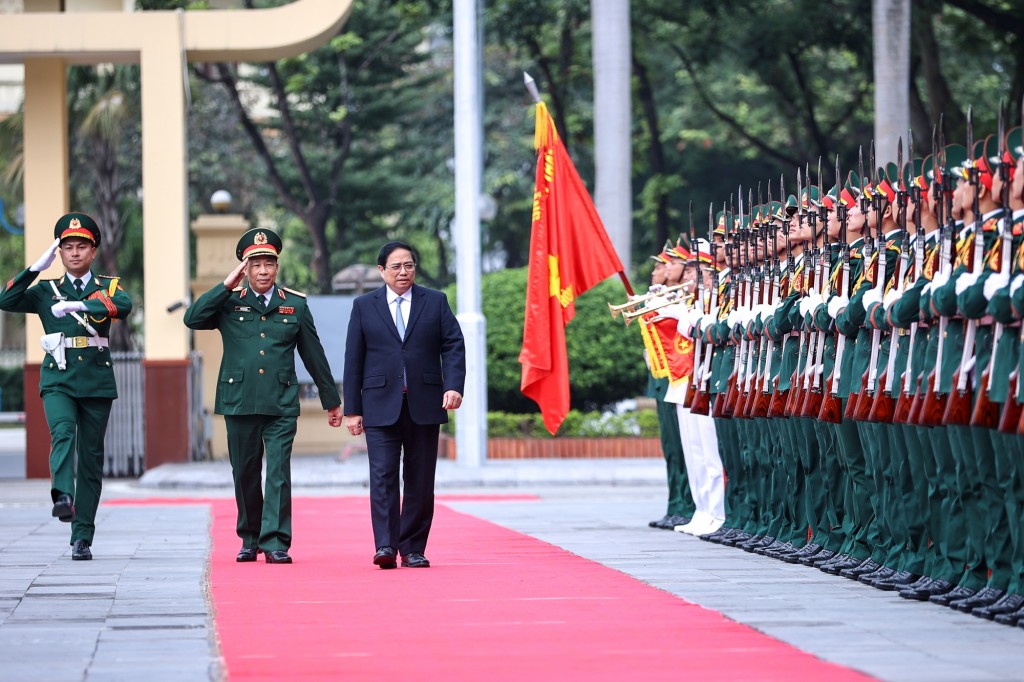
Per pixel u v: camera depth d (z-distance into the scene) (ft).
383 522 42.98
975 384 32.83
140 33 91.30
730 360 48.32
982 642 29.58
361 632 31.12
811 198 45.03
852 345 39.50
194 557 46.16
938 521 36.40
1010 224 31.24
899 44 111.86
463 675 26.35
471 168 91.04
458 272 91.45
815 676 26.08
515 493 79.66
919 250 35.53
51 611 34.35
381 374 43.45
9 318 220.84
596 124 110.93
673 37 148.87
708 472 52.44
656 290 54.19
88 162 144.36
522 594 36.91
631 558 45.29
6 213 146.10
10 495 79.20
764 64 144.46
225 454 106.01
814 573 41.27
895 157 111.96
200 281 105.70
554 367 57.62
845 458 41.04
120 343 146.00
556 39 154.20
